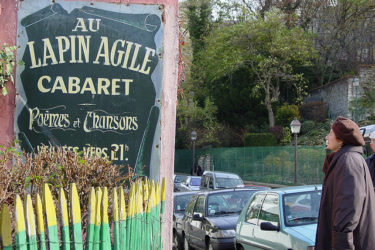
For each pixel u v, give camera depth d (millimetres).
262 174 32781
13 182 3031
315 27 41844
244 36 35906
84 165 3352
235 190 11625
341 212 3637
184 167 45188
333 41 40344
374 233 3709
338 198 3682
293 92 40031
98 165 3428
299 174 28828
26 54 4535
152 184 3752
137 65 4613
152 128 4574
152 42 4648
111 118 4539
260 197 8641
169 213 4586
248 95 39688
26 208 2229
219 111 41906
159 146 4559
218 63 38000
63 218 2492
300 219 7457
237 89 40031
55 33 4574
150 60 4633
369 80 32031
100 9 4625
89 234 2703
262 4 42094
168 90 4652
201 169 39781
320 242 3928
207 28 43719
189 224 11828
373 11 39312
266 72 36281
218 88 41688
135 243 3227
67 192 3236
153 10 4680
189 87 43062
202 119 42844
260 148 33000
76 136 4492
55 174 3246
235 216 10734
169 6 4707
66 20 4594
